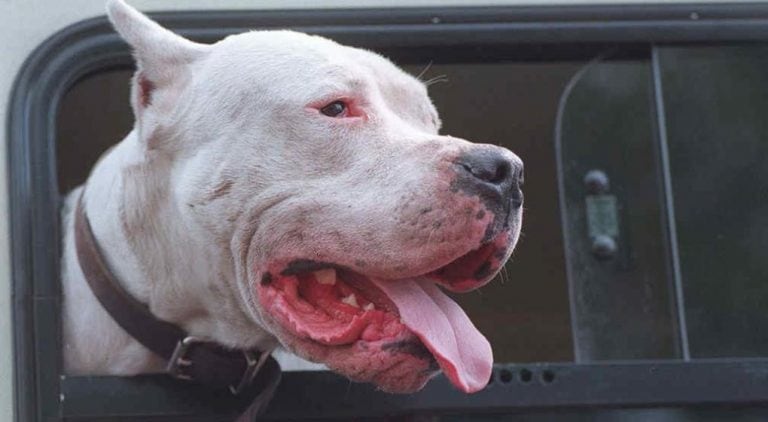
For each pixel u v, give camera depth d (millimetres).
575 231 3881
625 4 3686
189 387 3338
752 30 3691
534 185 4699
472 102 4410
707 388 3383
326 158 3074
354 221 2971
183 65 3285
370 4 3617
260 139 3119
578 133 3910
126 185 3344
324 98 3096
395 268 2924
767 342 3541
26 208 3361
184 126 3227
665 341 3781
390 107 3229
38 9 3502
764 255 3588
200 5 3582
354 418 3359
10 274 3328
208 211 3166
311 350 3039
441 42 3629
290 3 3598
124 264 3379
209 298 3279
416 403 3354
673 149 3652
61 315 3430
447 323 2934
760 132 3664
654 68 3691
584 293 3848
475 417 3377
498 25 3648
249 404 3340
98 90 3932
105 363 3424
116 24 3307
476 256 2994
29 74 3451
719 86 3689
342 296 3088
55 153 3453
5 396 3266
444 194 2895
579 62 3840
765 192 3621
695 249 3590
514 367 3377
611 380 3379
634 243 3838
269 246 3074
